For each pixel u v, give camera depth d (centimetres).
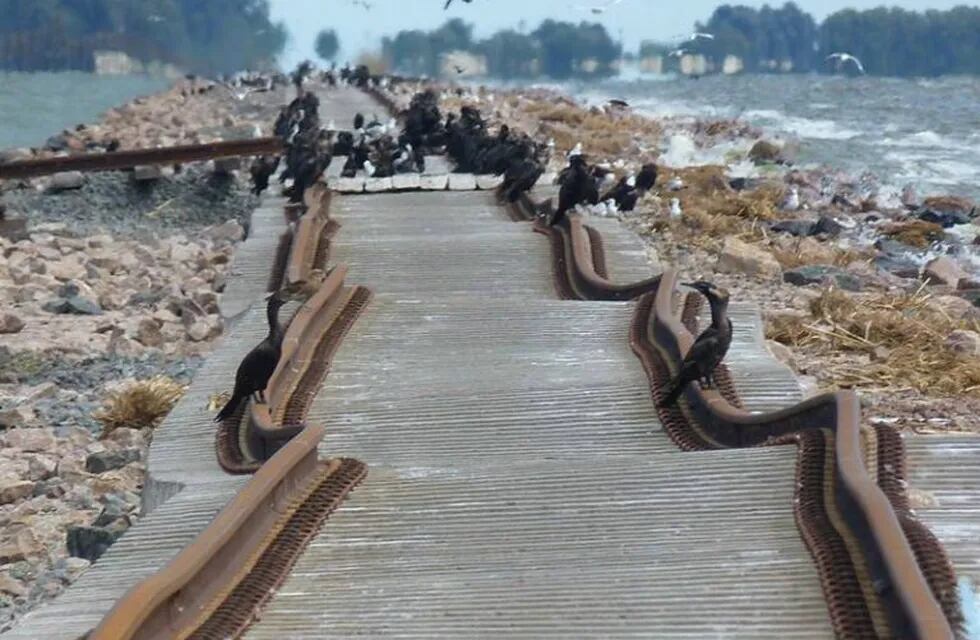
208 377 5831
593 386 5338
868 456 4178
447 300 6844
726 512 3900
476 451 4838
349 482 4281
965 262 10181
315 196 10112
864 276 8919
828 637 3164
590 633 3256
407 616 3416
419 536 3941
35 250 10581
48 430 6275
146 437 6162
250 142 13825
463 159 12450
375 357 6072
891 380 6247
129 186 13438
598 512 4000
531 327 6425
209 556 3500
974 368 6247
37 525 5122
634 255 8275
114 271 10169
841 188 14512
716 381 5253
